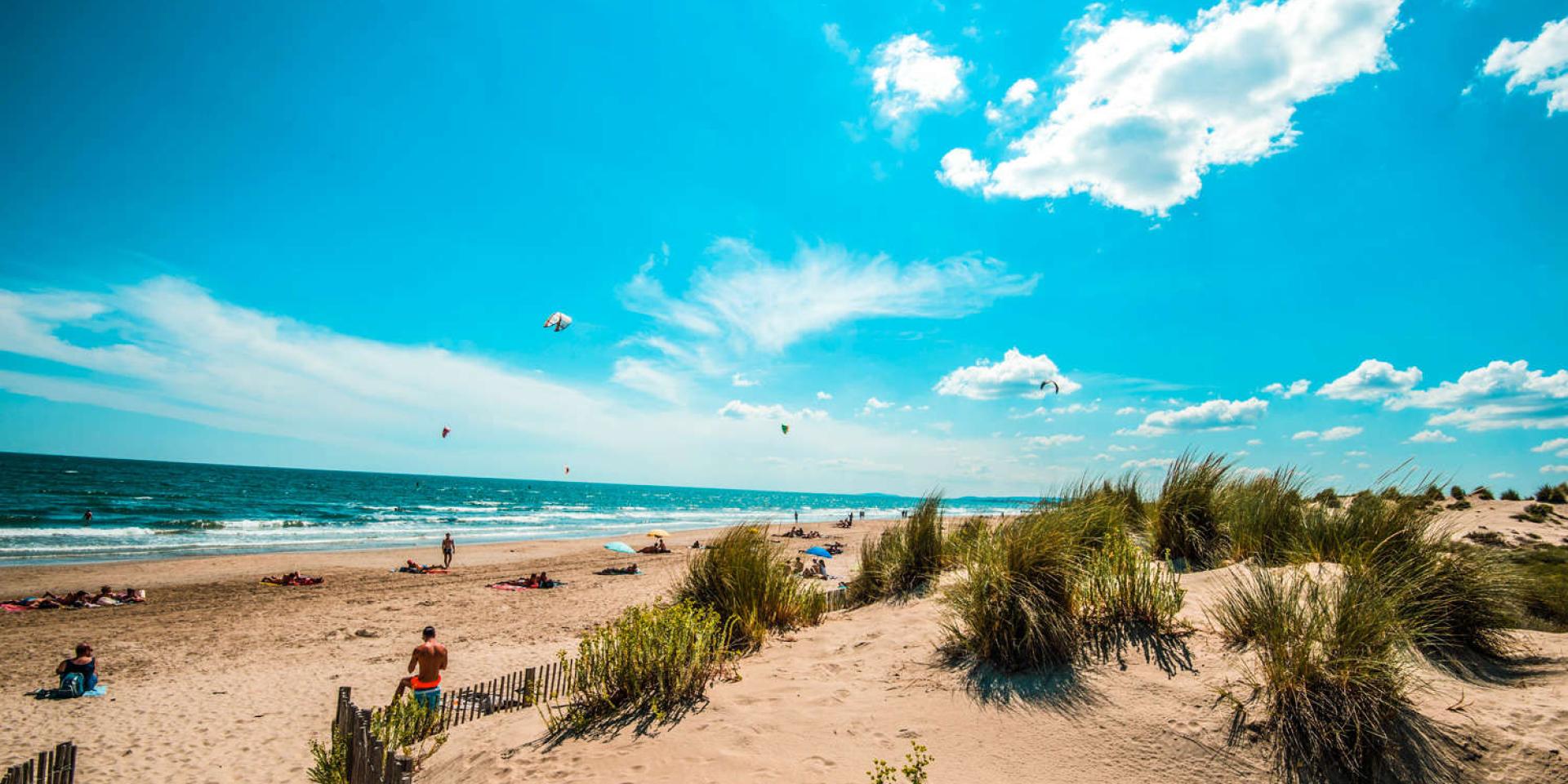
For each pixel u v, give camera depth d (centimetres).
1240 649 406
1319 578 439
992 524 671
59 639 1319
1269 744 331
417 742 577
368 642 1341
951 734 384
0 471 7869
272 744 817
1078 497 678
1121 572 483
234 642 1333
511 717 568
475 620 1559
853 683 473
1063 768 344
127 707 947
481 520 5416
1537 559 750
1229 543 631
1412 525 511
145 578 2070
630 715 454
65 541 2900
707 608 623
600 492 17225
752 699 459
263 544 3184
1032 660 435
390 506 6391
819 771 356
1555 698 340
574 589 2025
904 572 744
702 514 7975
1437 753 311
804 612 678
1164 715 363
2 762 768
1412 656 387
